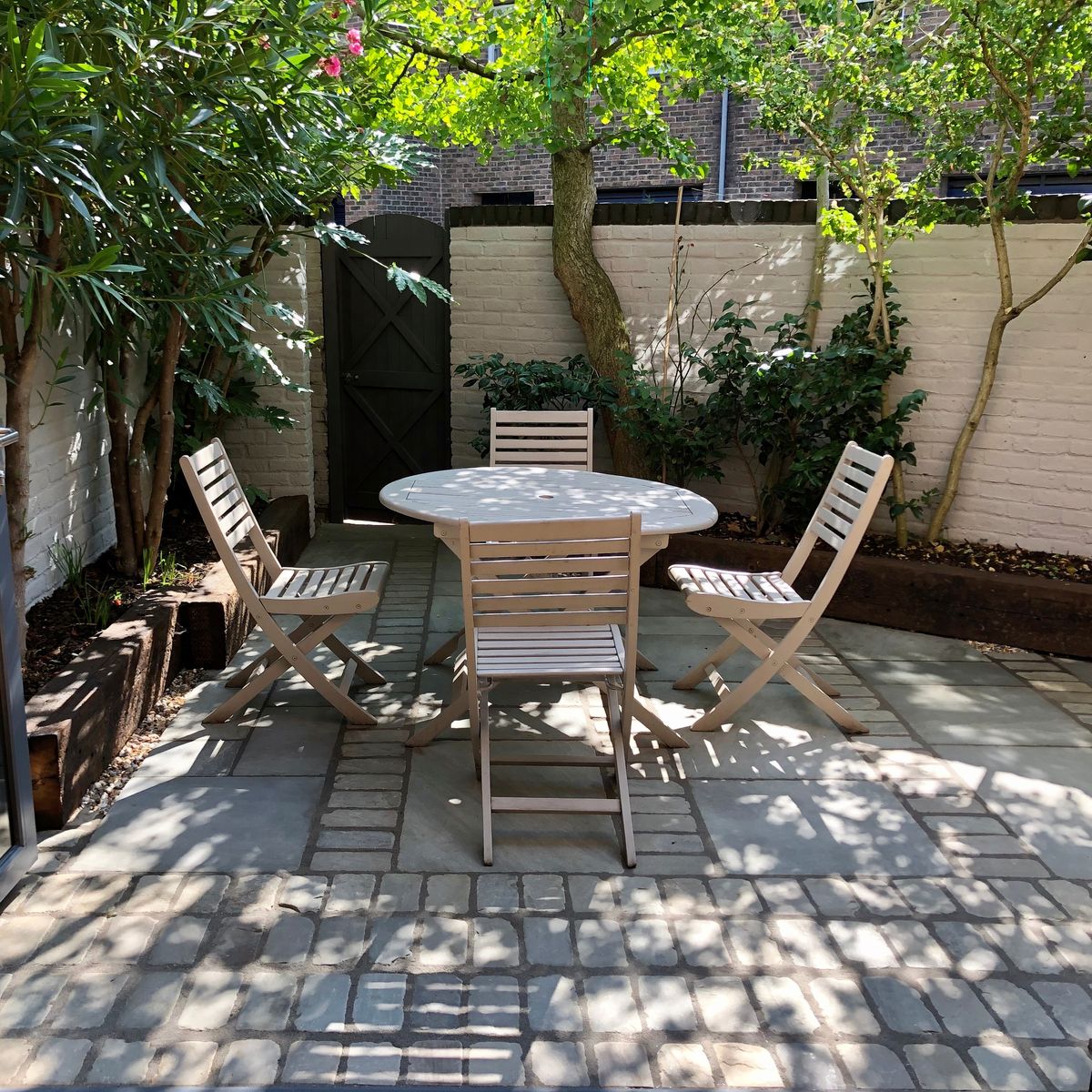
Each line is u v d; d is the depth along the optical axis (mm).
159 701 4055
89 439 4992
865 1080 2213
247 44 3596
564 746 3793
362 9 4141
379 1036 2305
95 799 3311
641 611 5395
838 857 3094
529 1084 2178
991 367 5203
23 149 2805
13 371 3674
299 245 6227
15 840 2822
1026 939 2713
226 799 3340
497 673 3209
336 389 7086
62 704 3250
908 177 9164
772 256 5910
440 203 12711
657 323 6254
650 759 3719
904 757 3771
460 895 2855
